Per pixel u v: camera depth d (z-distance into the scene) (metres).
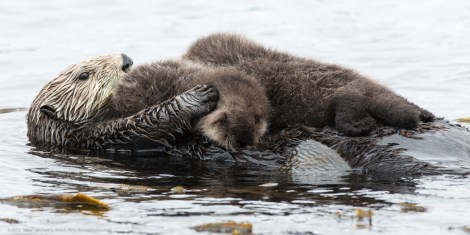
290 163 15.28
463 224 12.05
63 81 17.56
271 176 14.98
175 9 34.53
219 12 34.00
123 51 28.11
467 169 14.42
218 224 12.05
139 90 16.58
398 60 26.28
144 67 17.02
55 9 34.31
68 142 17.62
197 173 15.34
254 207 12.98
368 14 33.34
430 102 21.69
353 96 15.09
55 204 13.40
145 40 29.75
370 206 12.91
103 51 28.22
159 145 16.75
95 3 35.34
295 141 15.53
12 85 24.31
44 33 31.03
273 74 16.12
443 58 26.39
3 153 17.06
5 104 22.47
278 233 11.84
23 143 18.05
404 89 23.08
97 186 14.48
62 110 17.50
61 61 26.97
